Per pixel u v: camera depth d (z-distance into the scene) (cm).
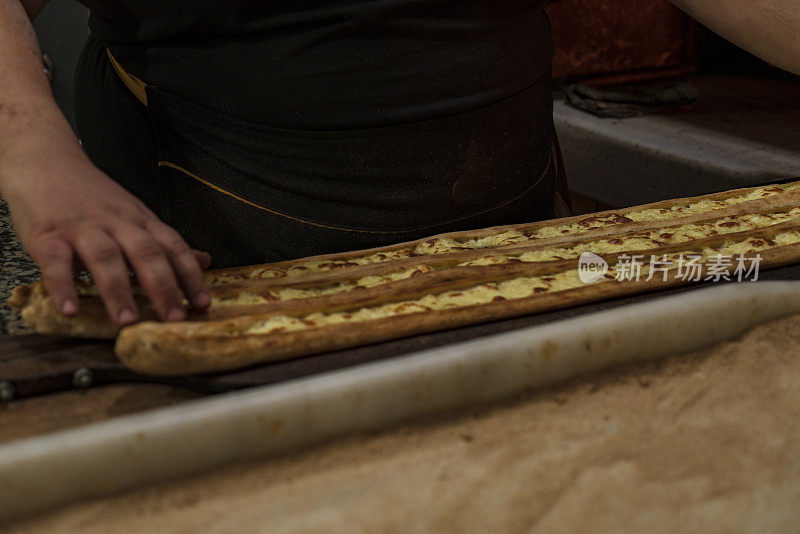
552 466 57
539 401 66
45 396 66
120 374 68
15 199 68
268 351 68
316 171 95
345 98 91
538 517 53
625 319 70
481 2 93
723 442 61
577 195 229
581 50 244
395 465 58
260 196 97
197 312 72
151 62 94
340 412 60
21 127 72
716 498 55
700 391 67
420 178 98
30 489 52
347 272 85
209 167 98
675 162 185
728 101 228
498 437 61
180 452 56
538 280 84
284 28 88
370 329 72
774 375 69
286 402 58
